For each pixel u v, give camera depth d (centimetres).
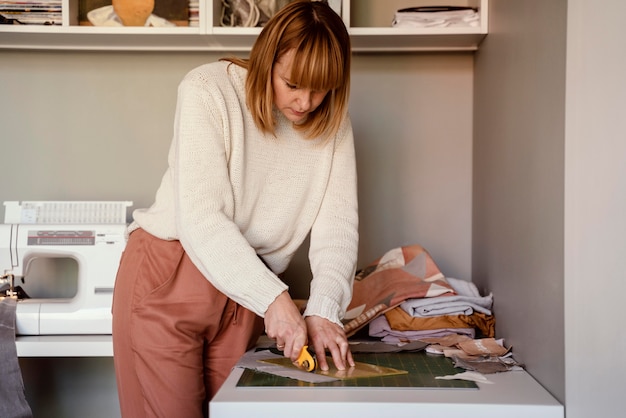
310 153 164
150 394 154
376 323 204
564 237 131
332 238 166
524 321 162
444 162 256
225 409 123
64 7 228
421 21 228
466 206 256
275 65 142
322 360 145
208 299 156
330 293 152
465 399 129
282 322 135
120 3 231
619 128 118
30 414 200
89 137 259
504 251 190
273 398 125
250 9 235
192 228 143
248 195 158
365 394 129
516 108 176
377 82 257
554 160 139
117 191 260
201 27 228
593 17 123
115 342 160
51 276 260
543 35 148
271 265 172
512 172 180
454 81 256
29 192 259
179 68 258
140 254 160
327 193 170
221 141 149
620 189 117
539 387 142
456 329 199
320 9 141
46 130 259
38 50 258
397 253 229
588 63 125
